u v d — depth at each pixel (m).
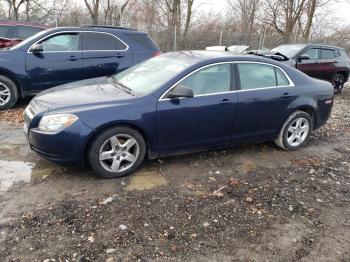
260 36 21.44
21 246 2.95
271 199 3.98
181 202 3.77
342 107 9.66
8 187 3.88
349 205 4.01
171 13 22.80
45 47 7.06
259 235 3.31
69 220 3.34
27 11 18.83
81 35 7.38
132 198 3.79
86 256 2.88
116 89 4.63
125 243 3.06
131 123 4.11
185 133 4.51
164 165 4.68
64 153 3.96
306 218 3.66
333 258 3.08
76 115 3.92
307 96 5.45
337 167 5.08
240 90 4.81
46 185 3.97
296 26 26.81
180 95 4.26
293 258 3.04
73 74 7.32
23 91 6.96
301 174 4.72
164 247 3.05
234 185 4.24
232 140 4.96
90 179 4.17
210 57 4.74
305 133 5.63
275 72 5.20
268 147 5.65
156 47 8.23
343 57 11.73
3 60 6.65
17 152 4.84
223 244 3.15
